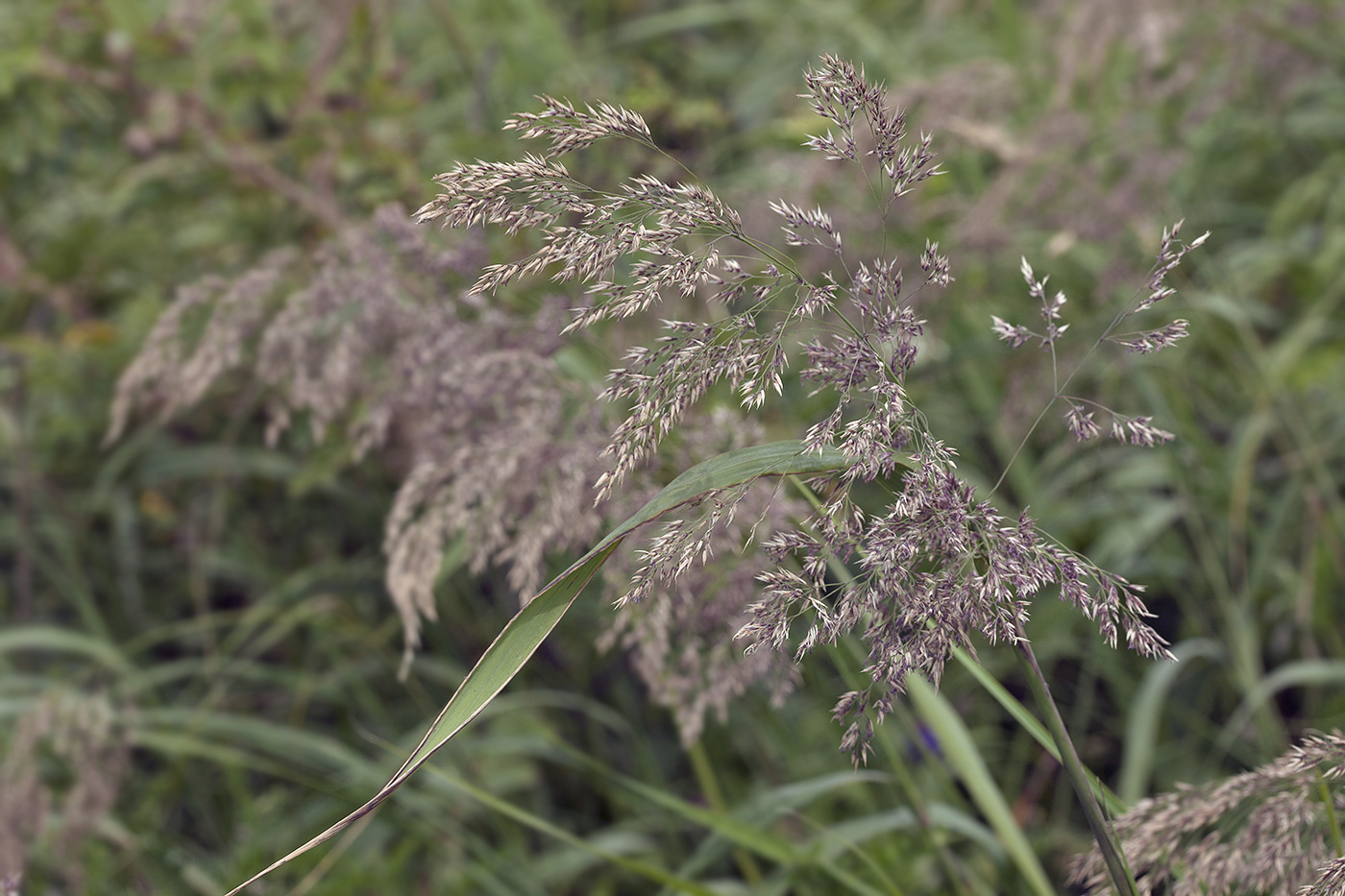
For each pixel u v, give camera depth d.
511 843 2.42
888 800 2.27
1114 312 2.63
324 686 2.72
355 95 2.64
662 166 2.50
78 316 3.11
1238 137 3.67
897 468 1.01
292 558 3.15
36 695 2.80
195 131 2.64
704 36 4.85
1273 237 3.46
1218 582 2.45
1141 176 2.80
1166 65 3.53
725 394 2.06
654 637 1.46
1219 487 2.58
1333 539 2.55
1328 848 1.26
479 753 2.46
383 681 2.82
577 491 1.48
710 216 0.95
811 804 2.39
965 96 2.91
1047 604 2.61
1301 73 3.39
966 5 4.20
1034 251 3.06
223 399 2.96
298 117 2.61
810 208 2.57
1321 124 3.63
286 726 2.78
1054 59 3.45
